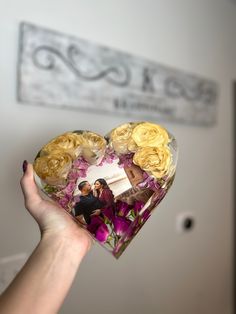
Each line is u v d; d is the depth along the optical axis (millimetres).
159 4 491
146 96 476
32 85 360
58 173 240
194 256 585
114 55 434
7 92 349
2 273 362
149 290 514
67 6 389
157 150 244
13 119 356
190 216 565
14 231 367
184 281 571
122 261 471
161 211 518
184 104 532
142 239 494
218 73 600
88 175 241
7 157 354
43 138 380
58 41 378
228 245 656
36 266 229
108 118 440
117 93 442
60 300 222
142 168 243
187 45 539
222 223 636
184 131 544
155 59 491
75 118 408
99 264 446
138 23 465
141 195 242
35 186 257
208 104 574
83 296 432
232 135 639
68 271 235
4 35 343
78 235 254
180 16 524
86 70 406
